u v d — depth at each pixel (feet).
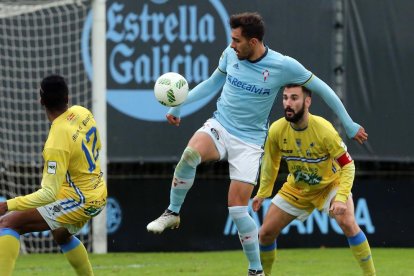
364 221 135.44
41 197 74.90
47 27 130.21
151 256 125.70
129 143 130.31
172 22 130.82
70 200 77.87
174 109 85.97
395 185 135.95
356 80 133.39
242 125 82.69
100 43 125.80
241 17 80.18
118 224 131.85
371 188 135.64
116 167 131.85
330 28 133.39
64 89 77.61
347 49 133.39
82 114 79.05
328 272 108.17
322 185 90.84
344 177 86.43
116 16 129.80
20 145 129.80
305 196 91.81
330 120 132.87
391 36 134.10
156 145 130.72
